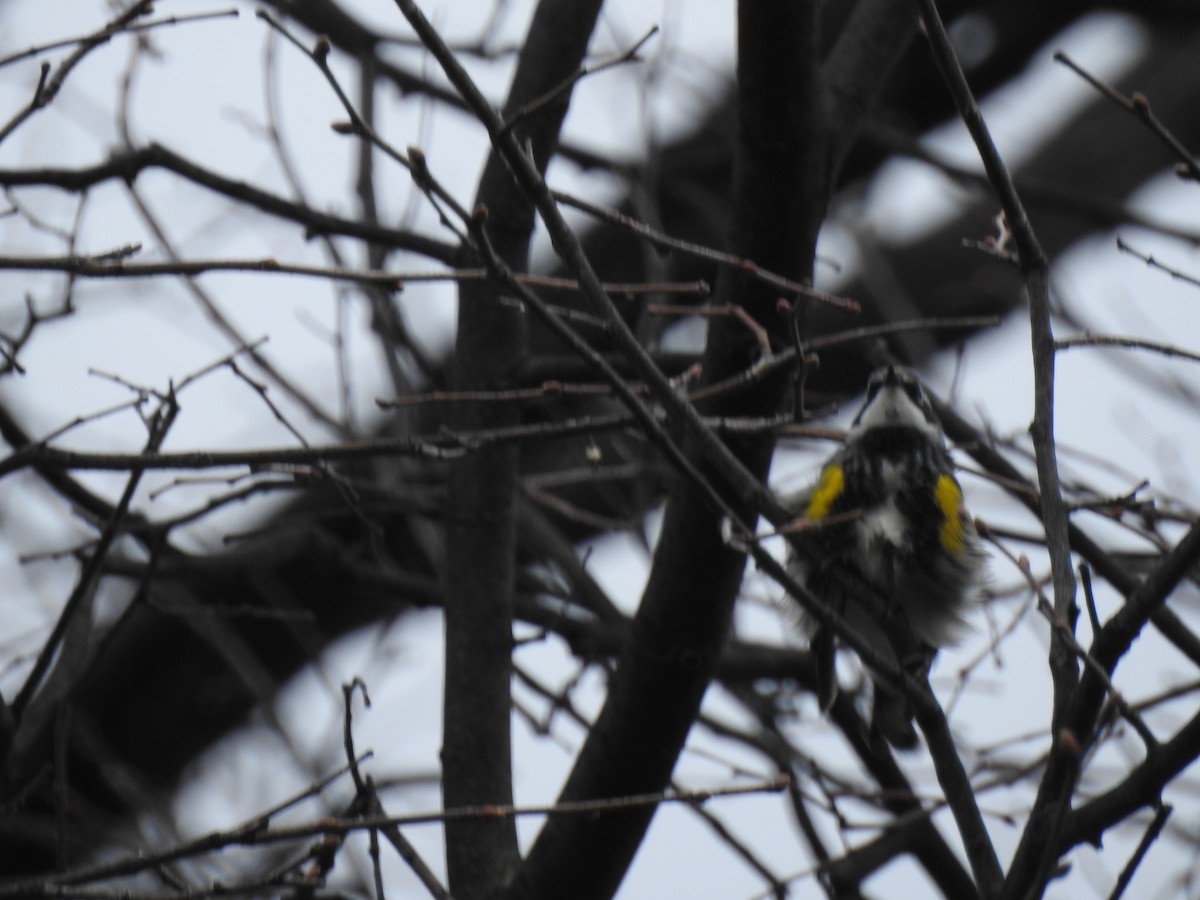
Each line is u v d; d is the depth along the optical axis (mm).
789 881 9867
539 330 14359
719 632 8336
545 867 8445
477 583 9578
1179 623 8906
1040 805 6469
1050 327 7168
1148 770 6273
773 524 6988
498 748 9227
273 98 11867
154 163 9719
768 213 8250
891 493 10039
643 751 8359
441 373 12930
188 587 13867
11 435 10453
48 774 9281
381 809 7477
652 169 13352
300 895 6969
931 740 7062
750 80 8016
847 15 13719
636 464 12055
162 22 8312
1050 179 14977
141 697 13883
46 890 6410
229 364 8656
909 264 14484
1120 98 7000
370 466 13617
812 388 14258
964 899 10977
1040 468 6938
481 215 6484
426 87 12773
